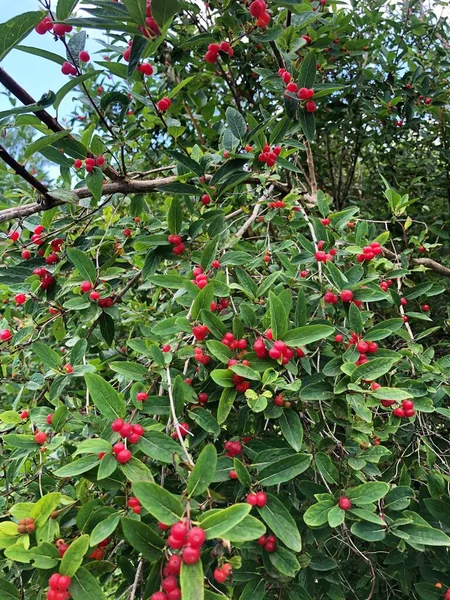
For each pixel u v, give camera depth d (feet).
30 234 2.20
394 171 3.30
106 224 2.18
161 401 1.23
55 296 1.81
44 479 1.52
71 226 1.81
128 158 2.95
